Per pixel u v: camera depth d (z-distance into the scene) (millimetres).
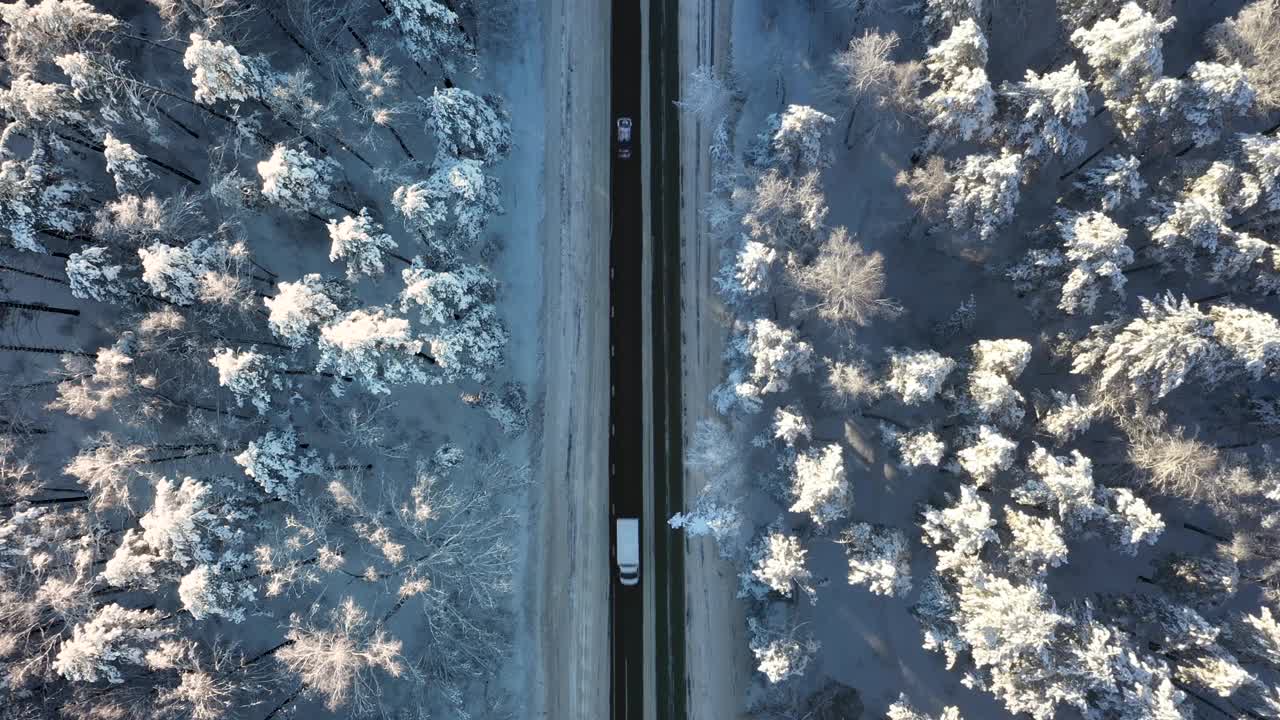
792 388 40031
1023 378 39875
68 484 38500
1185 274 38000
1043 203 39844
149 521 33719
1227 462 36094
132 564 33562
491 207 39656
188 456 37531
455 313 36188
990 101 33906
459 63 39188
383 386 35719
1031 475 35188
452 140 36312
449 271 36719
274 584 35156
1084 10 36375
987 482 35250
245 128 35719
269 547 35219
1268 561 36344
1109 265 33688
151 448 37188
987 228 36000
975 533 33500
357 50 36938
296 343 35531
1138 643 36438
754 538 38594
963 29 33688
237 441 37406
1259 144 34531
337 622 36469
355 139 39406
